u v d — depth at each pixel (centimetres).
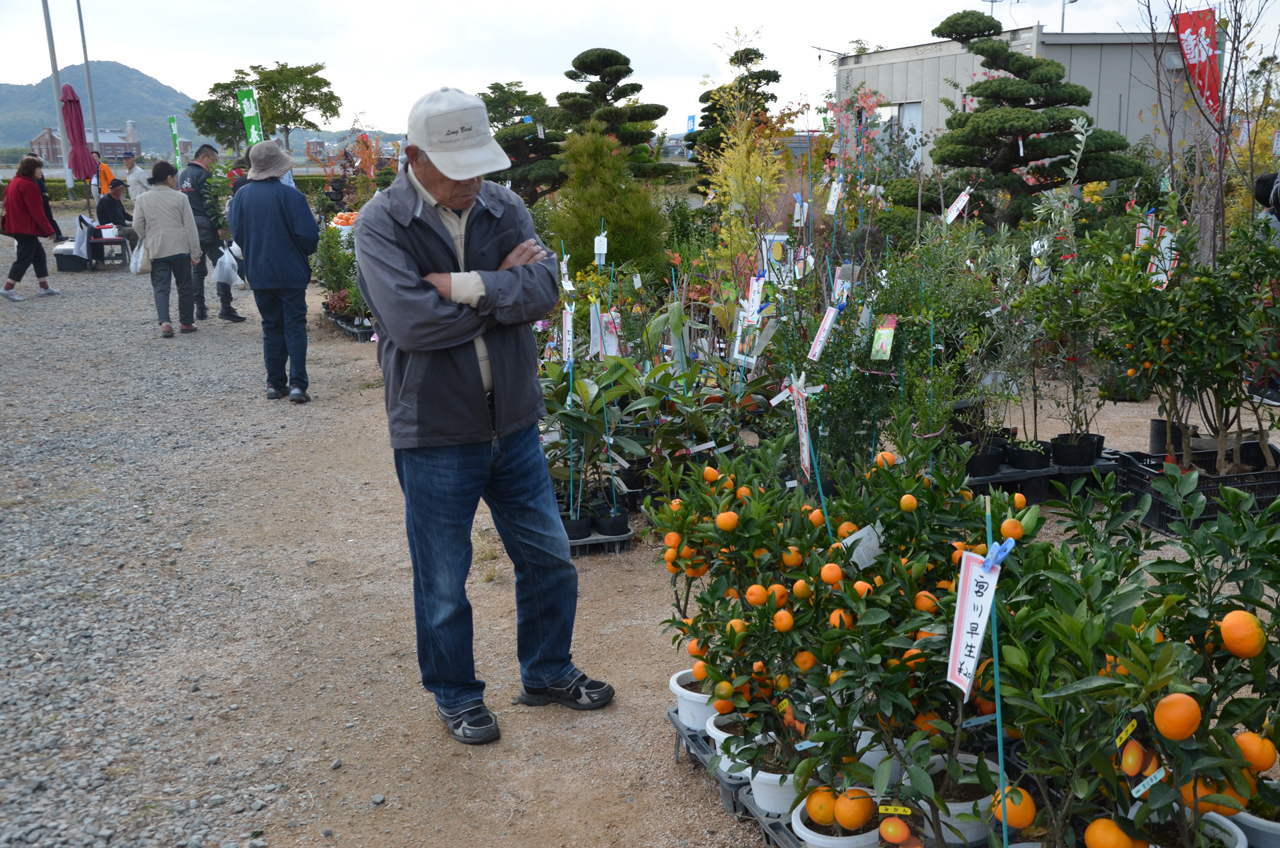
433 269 268
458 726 295
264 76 3944
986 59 1041
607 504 476
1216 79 500
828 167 710
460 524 286
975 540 232
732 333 544
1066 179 989
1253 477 442
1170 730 154
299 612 390
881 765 190
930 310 438
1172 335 421
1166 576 203
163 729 301
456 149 254
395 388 275
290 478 571
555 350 547
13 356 937
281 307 746
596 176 882
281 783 272
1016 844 195
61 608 392
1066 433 555
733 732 264
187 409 740
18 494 543
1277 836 198
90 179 2598
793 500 261
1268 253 400
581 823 254
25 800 262
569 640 316
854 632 204
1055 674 173
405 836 250
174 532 484
